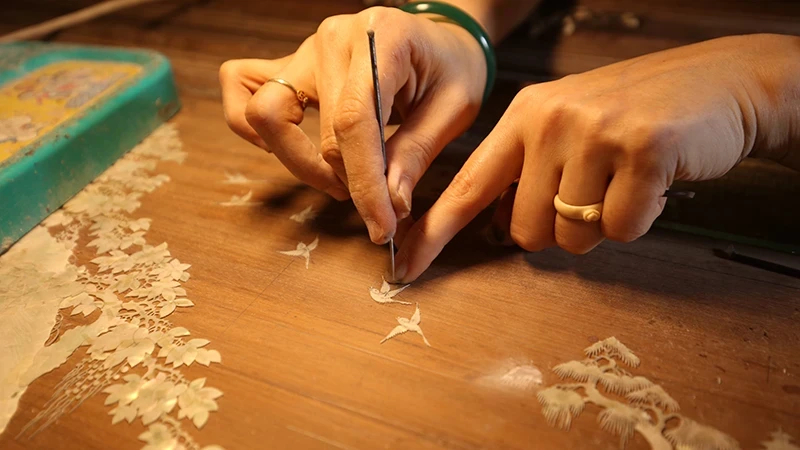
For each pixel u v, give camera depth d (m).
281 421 0.29
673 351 0.31
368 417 0.29
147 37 0.60
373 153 0.31
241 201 0.42
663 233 0.37
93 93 0.47
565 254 0.37
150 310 0.34
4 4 0.69
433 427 0.29
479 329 0.33
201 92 0.53
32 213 0.40
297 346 0.32
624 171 0.30
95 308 0.35
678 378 0.30
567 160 0.31
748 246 0.36
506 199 0.37
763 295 0.34
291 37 0.58
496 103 0.48
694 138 0.29
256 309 0.34
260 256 0.37
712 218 0.38
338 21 0.35
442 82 0.36
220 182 0.43
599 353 0.31
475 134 0.46
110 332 0.33
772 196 0.38
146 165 0.45
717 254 0.36
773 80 0.32
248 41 0.58
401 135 0.34
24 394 0.31
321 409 0.30
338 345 0.32
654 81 0.31
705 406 0.29
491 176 0.34
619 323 0.33
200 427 0.29
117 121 0.45
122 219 0.41
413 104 0.36
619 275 0.35
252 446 0.29
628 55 0.52
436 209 0.35
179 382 0.31
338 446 0.28
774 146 0.33
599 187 0.31
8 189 0.38
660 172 0.29
